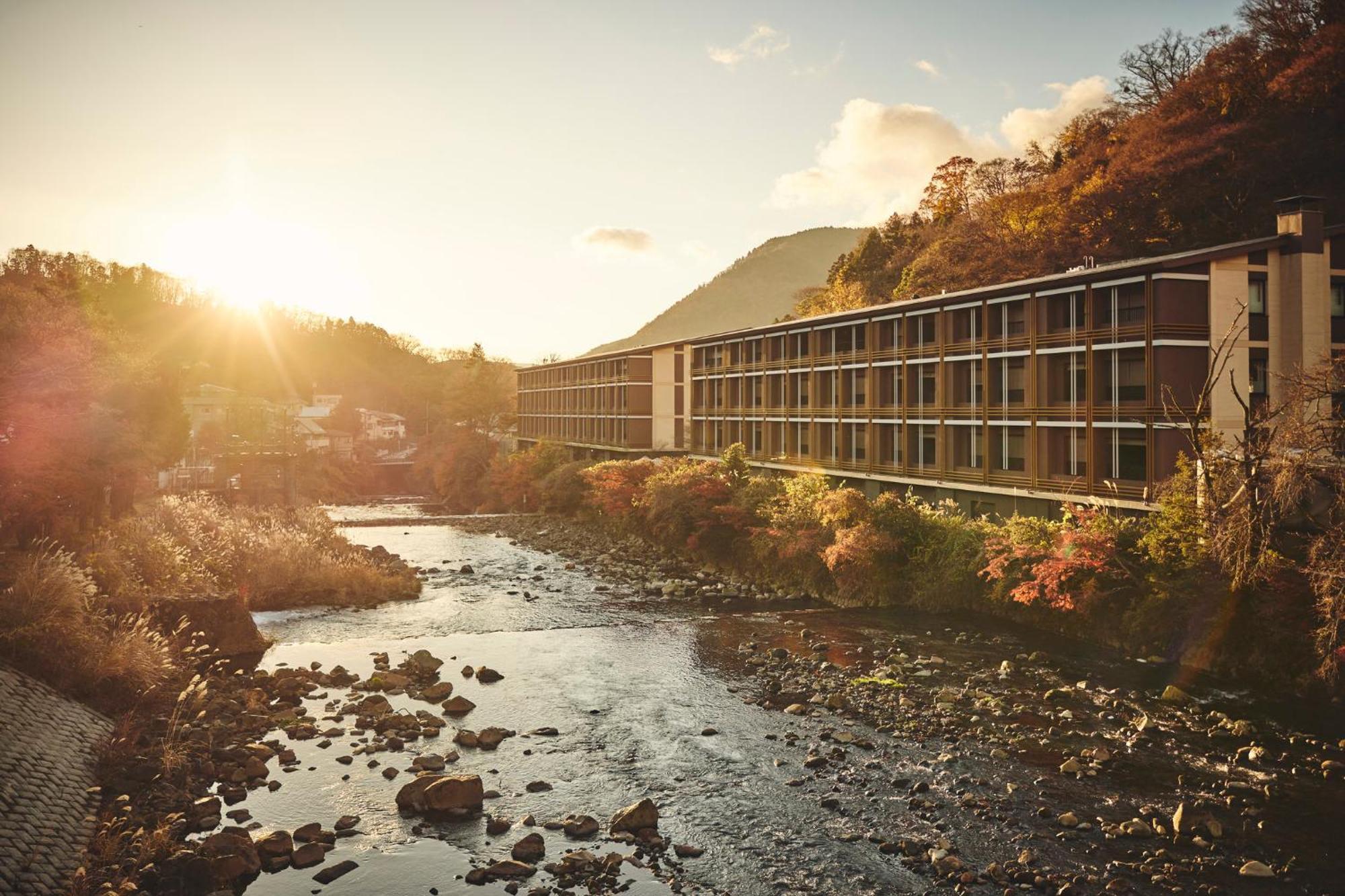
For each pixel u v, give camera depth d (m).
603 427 88.75
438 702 24.05
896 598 36.47
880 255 97.31
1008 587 32.16
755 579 42.12
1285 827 15.66
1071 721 21.44
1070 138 74.62
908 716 22.12
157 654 23.09
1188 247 53.69
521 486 83.25
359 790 17.80
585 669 27.23
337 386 199.62
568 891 13.91
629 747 20.36
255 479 80.06
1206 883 13.80
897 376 48.91
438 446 113.06
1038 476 38.97
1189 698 22.59
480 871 14.41
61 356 31.59
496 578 45.34
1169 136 56.09
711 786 18.05
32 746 16.73
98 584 27.33
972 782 17.97
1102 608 28.94
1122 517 32.44
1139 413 34.06
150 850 14.41
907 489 47.72
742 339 65.81
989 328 42.19
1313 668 22.89
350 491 109.44
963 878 14.07
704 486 47.94
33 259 150.50
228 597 29.17
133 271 178.75
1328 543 22.06
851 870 14.51
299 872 14.51
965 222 76.38
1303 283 34.28
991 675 25.42
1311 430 22.66
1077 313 37.72
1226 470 25.22
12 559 26.80
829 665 26.83
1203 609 25.81
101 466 33.75
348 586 39.78
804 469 56.47
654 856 15.08
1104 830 15.67
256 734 20.69
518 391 116.69
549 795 17.69
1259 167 50.34
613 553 52.66
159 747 18.80
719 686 25.23
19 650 19.95
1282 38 54.44
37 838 14.10
